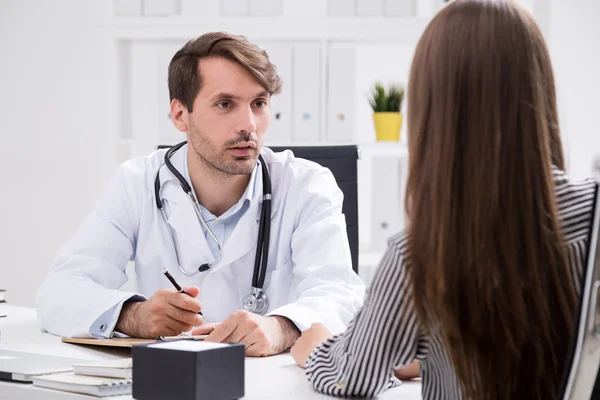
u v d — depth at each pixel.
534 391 0.96
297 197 1.90
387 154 3.40
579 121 3.25
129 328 1.58
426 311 0.96
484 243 0.91
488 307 0.92
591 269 0.88
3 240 3.49
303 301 1.59
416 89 0.97
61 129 3.43
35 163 3.46
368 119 3.59
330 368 1.13
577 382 0.89
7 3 3.44
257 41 3.26
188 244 1.86
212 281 1.85
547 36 3.24
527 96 0.92
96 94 3.39
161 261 1.88
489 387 0.95
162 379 1.06
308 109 3.09
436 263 0.93
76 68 3.40
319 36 3.17
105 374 1.19
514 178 0.92
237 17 3.19
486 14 0.93
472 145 0.92
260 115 1.80
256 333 1.46
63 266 1.80
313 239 1.80
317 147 2.23
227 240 1.85
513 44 0.92
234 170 1.78
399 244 1.00
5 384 1.22
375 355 1.04
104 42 3.35
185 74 1.80
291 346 1.52
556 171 0.97
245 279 1.86
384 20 3.16
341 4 3.16
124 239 1.89
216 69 1.75
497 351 0.94
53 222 3.46
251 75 1.76
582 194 0.97
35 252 3.48
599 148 3.26
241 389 1.12
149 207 1.91
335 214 1.87
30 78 3.44
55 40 3.41
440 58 0.94
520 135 0.92
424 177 0.95
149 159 2.00
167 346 1.09
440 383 1.04
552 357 0.96
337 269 1.74
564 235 0.94
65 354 1.45
